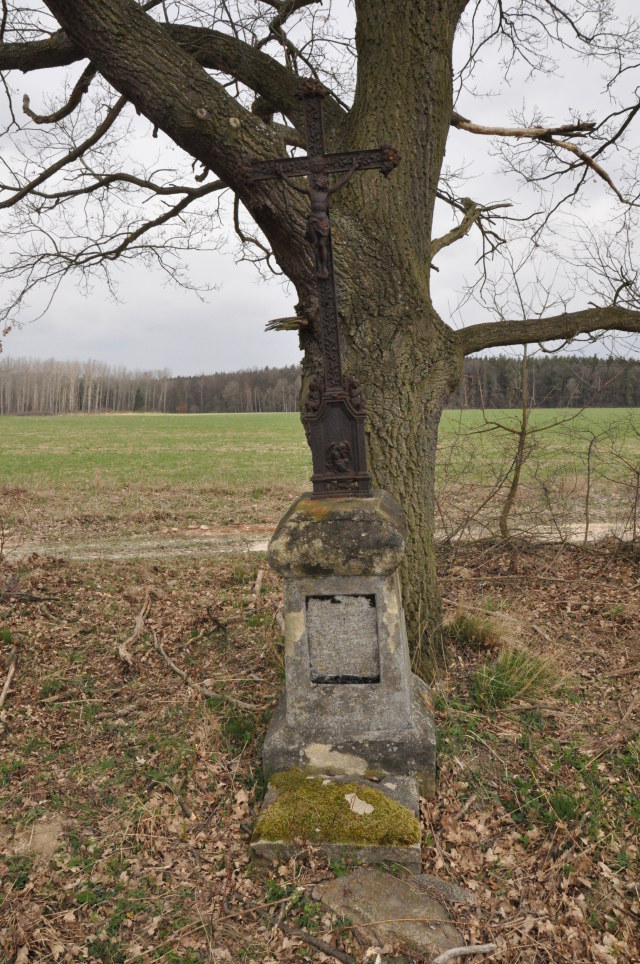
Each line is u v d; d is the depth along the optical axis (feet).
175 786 13.70
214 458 94.84
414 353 16.87
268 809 11.98
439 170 17.22
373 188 16.19
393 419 16.78
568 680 17.85
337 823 11.55
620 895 10.93
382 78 16.47
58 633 21.85
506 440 30.86
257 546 36.17
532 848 11.96
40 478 67.00
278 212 14.73
